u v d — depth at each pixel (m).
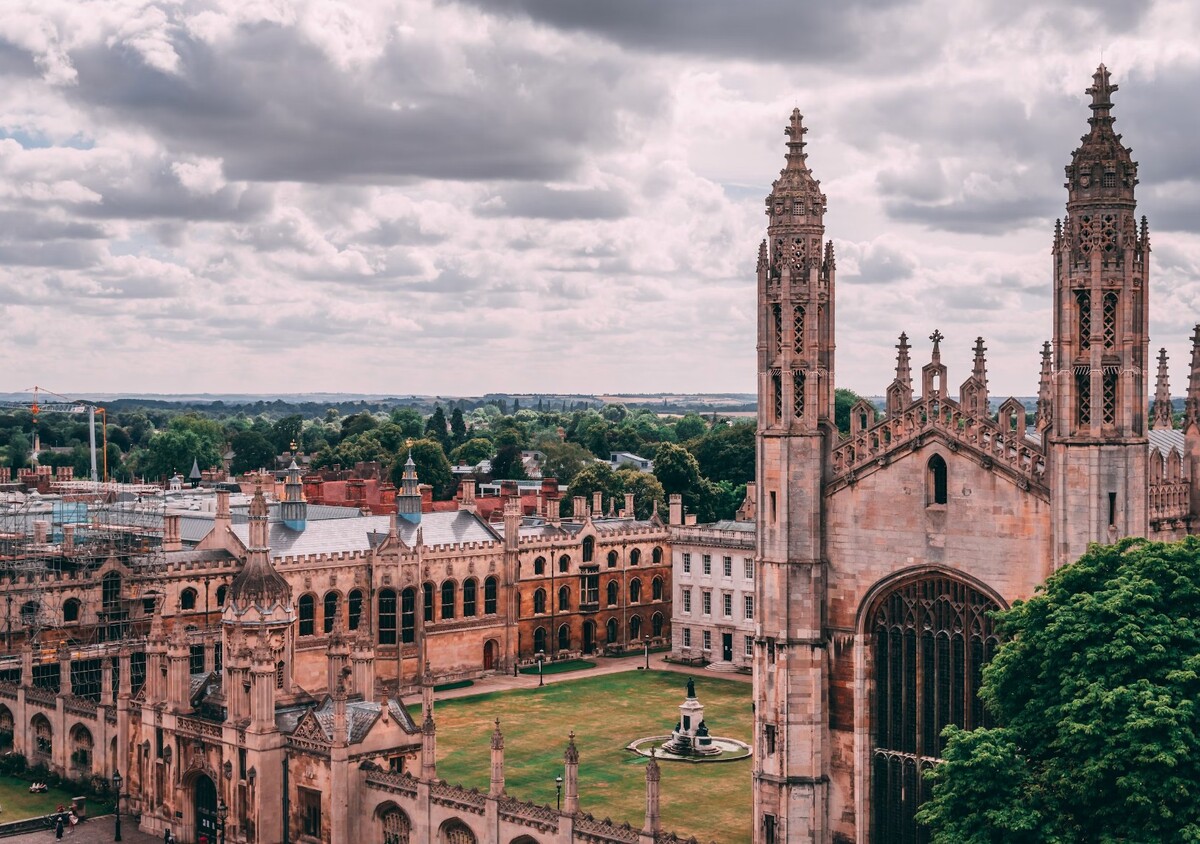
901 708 81.62
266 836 94.50
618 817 106.56
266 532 101.38
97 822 105.62
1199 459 84.81
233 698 97.00
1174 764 59.50
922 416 79.69
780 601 81.50
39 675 138.75
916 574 79.69
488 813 85.44
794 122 81.88
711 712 147.62
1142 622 63.88
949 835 65.00
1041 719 66.62
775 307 81.94
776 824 82.06
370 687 99.94
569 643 184.25
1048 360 103.00
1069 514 73.06
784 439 81.44
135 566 148.38
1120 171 71.88
